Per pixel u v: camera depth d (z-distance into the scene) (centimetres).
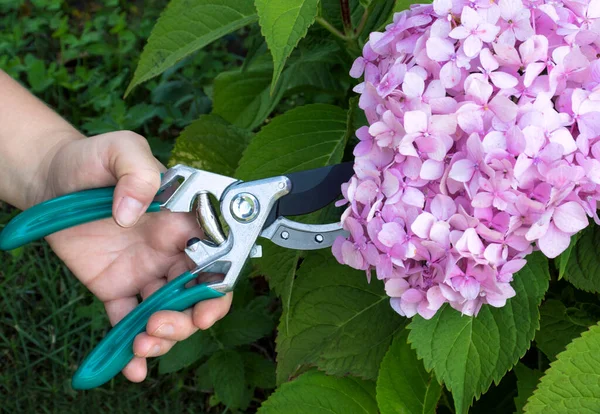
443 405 72
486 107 47
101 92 118
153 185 52
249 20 64
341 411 62
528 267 54
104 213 55
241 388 82
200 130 78
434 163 48
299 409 63
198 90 115
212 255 54
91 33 127
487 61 48
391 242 48
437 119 47
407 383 61
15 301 95
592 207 48
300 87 79
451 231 48
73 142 59
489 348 53
